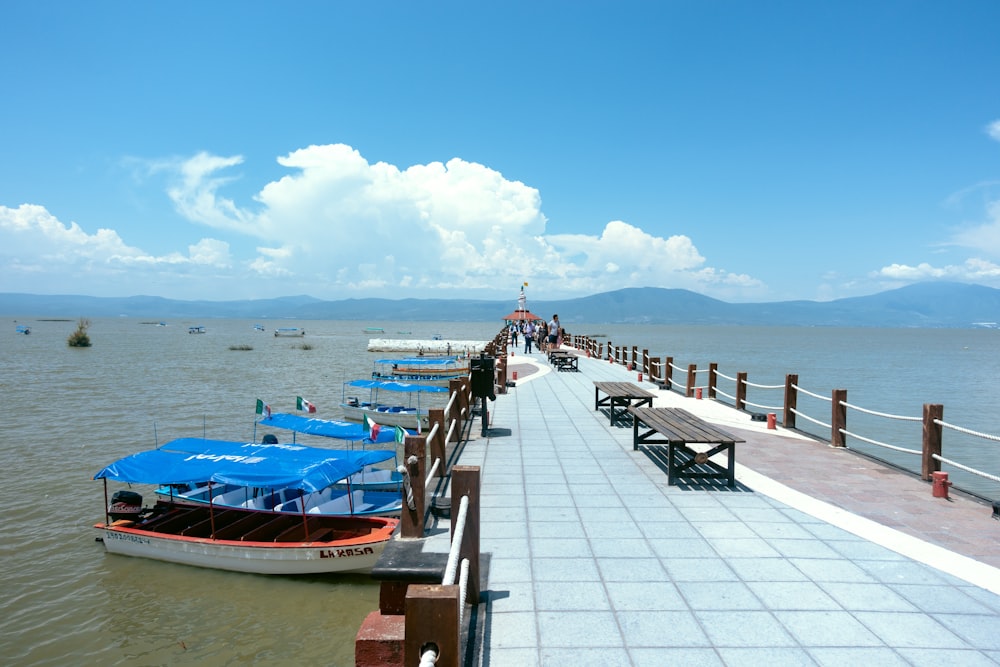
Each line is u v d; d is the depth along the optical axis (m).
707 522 7.26
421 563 5.20
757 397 36.44
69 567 11.95
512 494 8.41
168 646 9.44
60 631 9.84
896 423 27.98
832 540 6.69
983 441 23.98
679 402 17.92
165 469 11.63
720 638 4.67
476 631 4.78
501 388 19.58
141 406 30.84
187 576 11.54
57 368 51.84
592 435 12.66
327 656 9.12
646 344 126.19
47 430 24.59
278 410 29.59
